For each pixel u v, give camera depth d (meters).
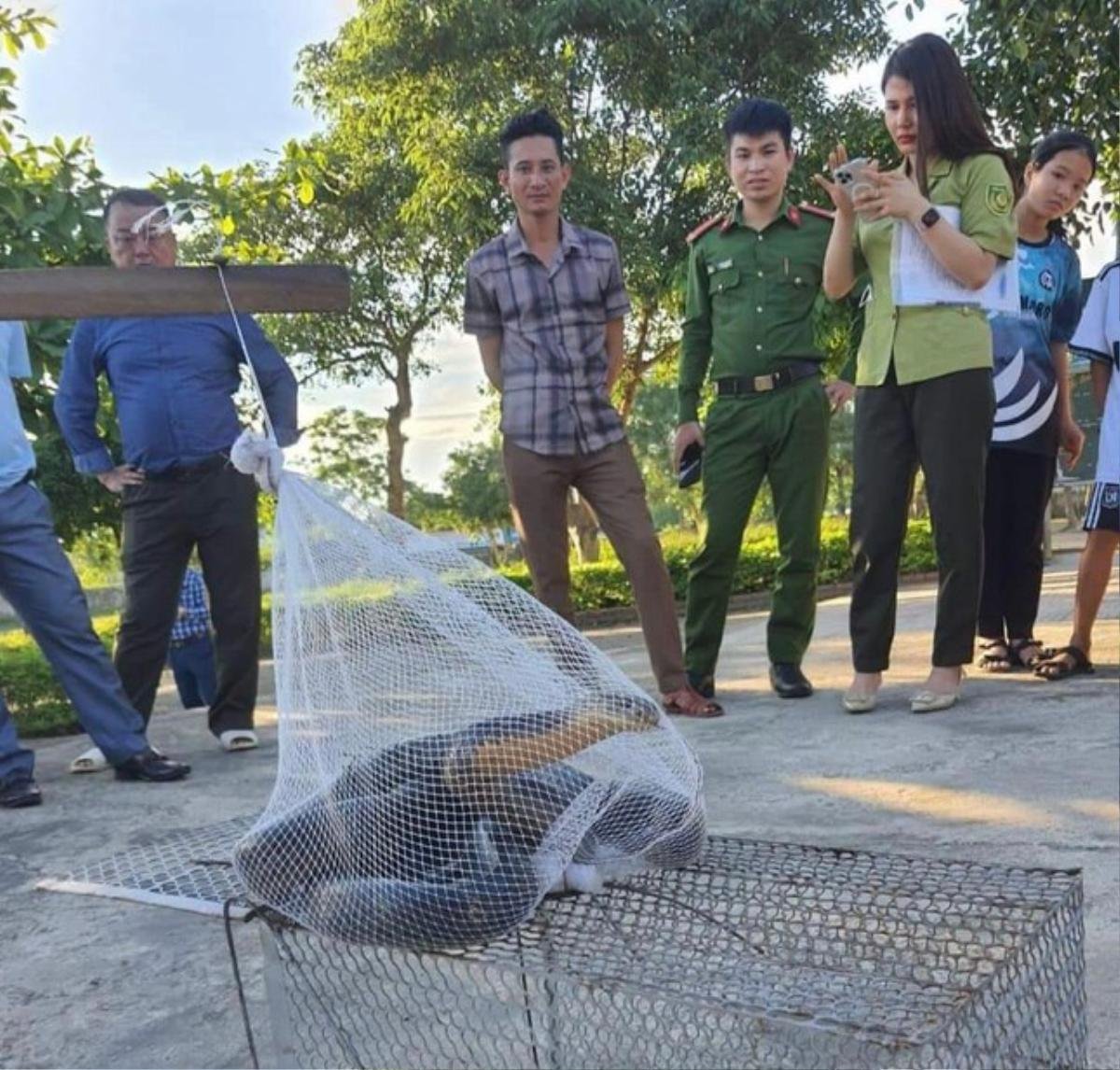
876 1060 1.19
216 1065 1.72
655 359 14.05
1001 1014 1.22
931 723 3.28
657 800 1.47
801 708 3.64
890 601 3.46
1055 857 2.23
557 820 1.40
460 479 28.62
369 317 14.59
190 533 3.61
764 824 2.52
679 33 11.34
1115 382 3.65
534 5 12.36
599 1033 1.37
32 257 5.49
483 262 3.60
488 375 3.69
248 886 1.47
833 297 3.44
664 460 29.97
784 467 3.70
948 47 3.27
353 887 1.40
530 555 3.66
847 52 11.55
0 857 2.74
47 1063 1.76
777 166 3.59
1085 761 2.82
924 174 3.28
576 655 1.59
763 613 10.70
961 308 3.25
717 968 1.35
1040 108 6.46
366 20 12.71
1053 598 5.73
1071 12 6.16
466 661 1.54
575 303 3.56
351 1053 1.47
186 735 4.22
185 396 3.50
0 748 3.20
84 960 2.12
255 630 3.76
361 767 1.47
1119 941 1.91
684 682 3.68
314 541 1.59
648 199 12.08
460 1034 1.41
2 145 5.62
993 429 3.69
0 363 3.30
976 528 3.35
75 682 3.39
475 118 11.88
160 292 1.59
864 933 1.42
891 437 3.39
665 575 3.68
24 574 3.36
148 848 1.84
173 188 6.07
